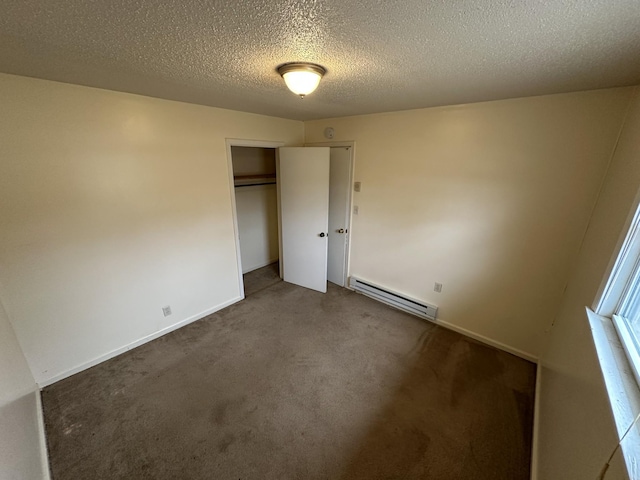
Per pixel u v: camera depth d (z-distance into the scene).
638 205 1.18
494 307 2.59
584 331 1.36
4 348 1.63
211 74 1.62
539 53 1.22
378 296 3.44
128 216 2.36
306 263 3.75
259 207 4.38
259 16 0.93
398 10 0.88
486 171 2.38
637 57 1.22
